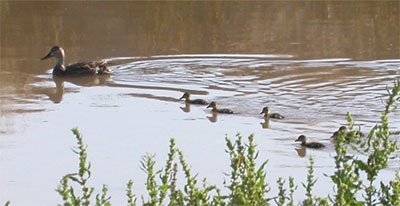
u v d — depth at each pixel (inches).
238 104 709.9
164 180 304.2
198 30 1028.5
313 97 731.4
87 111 690.8
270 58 894.4
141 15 1094.4
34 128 634.8
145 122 652.7
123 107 703.7
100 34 1010.7
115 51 937.5
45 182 514.3
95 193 487.5
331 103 708.7
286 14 1104.8
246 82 796.6
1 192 496.1
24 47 956.6
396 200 287.3
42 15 1096.2
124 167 537.3
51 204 476.4
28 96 748.6
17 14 1102.4
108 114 679.1
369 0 1189.7
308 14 1107.3
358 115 666.8
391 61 878.4
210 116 670.5
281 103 711.1
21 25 1051.9
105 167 537.3
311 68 851.4
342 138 283.7
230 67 862.5
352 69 845.8
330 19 1080.2
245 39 982.4
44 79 823.7
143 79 815.7
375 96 730.8
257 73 834.2
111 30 1029.8
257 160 549.3
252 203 285.9
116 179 515.2
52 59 906.1
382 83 784.3
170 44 965.2
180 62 885.2
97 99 737.0
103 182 509.4
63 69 836.6
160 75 831.7
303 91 756.6
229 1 1177.4
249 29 1031.6
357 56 901.2
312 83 786.8
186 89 772.0
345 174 282.2
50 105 713.0
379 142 286.4
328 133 619.8
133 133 620.1
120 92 763.4
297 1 1180.5
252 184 286.4
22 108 700.0
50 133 621.3
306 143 583.5
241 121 656.4
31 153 571.5
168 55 915.4
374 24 1050.7
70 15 1095.6
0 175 526.0
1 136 612.4
